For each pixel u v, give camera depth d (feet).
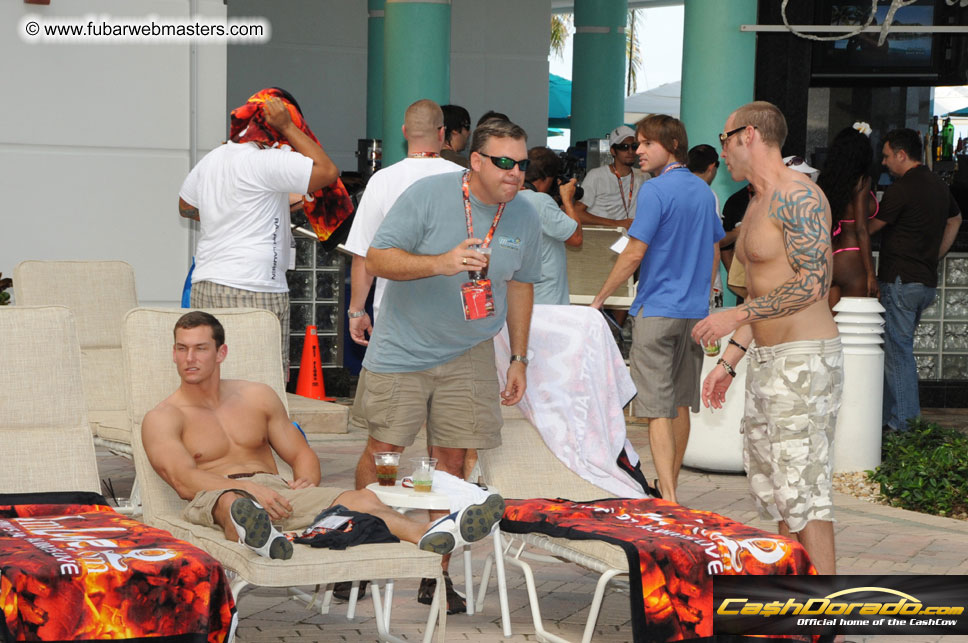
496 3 59.00
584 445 18.06
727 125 15.30
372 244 15.42
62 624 11.64
